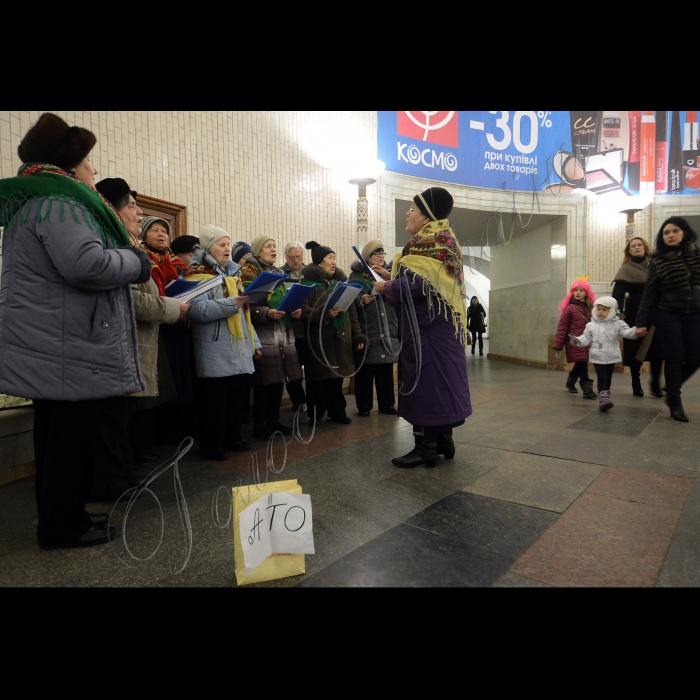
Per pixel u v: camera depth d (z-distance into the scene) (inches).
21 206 69.6
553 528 84.7
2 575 70.5
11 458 115.0
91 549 78.8
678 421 166.7
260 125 216.7
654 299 170.9
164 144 178.2
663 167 358.0
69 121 148.6
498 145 329.4
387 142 280.2
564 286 357.7
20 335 68.7
